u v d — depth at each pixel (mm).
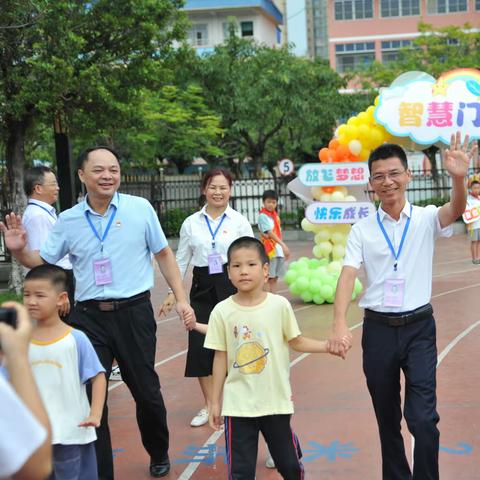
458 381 6152
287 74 23938
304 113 24156
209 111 24078
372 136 10266
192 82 24656
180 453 4824
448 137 9883
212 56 25062
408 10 38594
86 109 12391
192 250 5348
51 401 3377
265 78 24062
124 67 12633
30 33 11094
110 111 12398
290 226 22625
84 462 3506
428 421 3453
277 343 3627
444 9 38281
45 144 24156
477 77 10000
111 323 4074
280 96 23812
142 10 12039
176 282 4359
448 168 3553
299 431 5055
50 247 4121
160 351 7895
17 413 1489
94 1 12133
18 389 1707
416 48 30906
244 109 24141
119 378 6844
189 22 13594
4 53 11266
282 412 3576
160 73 13008
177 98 23625
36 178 5234
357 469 4352
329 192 10648
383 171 3668
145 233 4172
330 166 10281
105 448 3982
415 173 25344
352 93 27281
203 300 5273
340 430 5039
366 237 3768
